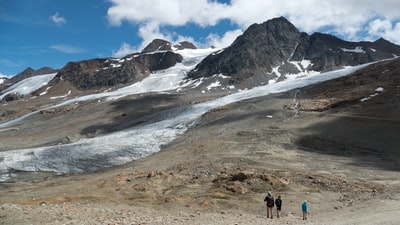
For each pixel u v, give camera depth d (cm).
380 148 6397
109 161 7075
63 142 9600
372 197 3350
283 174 4384
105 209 2508
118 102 16700
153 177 4341
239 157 5800
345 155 6219
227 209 3042
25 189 4800
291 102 10781
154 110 13612
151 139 8500
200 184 4003
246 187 3688
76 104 17962
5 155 7438
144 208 2869
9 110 19550
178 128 9488
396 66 12431
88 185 4338
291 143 6950
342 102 9612
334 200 3338
